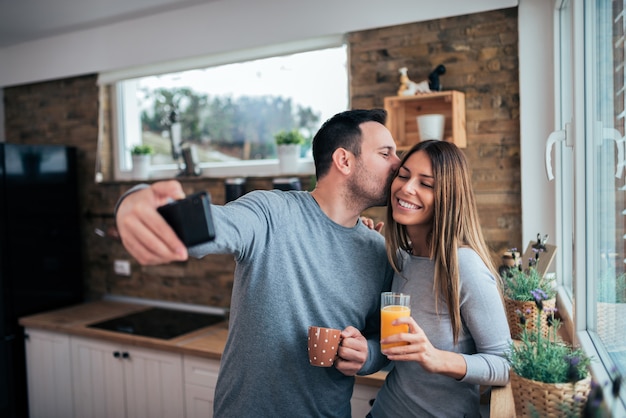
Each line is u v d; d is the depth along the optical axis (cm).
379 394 156
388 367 232
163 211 86
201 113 358
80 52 366
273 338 141
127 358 297
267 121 335
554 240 240
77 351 318
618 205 128
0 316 329
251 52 312
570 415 107
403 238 153
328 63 310
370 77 280
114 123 376
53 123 391
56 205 364
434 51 264
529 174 242
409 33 270
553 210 239
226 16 314
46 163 357
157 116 373
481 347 134
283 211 142
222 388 152
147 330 303
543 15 238
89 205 379
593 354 142
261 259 140
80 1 306
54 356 328
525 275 183
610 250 138
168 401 284
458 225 136
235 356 147
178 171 356
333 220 149
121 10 325
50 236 360
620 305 126
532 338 127
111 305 365
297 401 144
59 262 366
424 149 140
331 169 147
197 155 361
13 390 337
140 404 295
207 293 341
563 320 198
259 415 145
